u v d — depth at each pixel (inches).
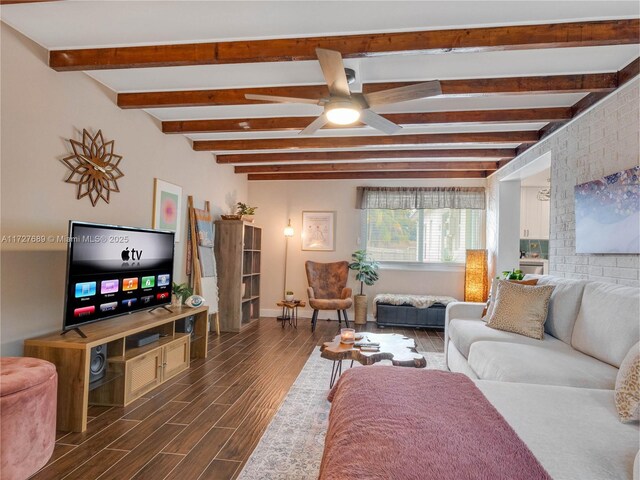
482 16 91.0
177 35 101.5
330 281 261.3
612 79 116.8
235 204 257.0
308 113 160.4
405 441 49.6
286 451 90.4
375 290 268.2
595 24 92.0
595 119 128.8
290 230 267.0
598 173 126.4
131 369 118.2
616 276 114.7
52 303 113.7
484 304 161.3
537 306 123.8
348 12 90.0
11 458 74.2
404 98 105.9
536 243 288.0
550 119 144.3
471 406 62.1
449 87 123.9
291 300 251.8
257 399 121.7
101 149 132.4
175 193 182.5
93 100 128.9
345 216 272.1
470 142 177.6
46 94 110.3
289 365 158.2
